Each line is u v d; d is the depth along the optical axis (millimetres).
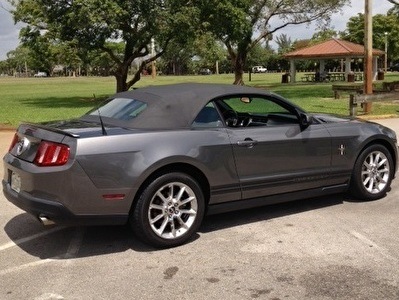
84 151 4297
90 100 27375
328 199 6355
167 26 23219
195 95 5109
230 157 4957
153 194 4566
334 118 6246
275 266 4250
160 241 4645
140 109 4953
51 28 24156
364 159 6027
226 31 26172
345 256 4434
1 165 8844
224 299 3664
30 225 5539
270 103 5551
